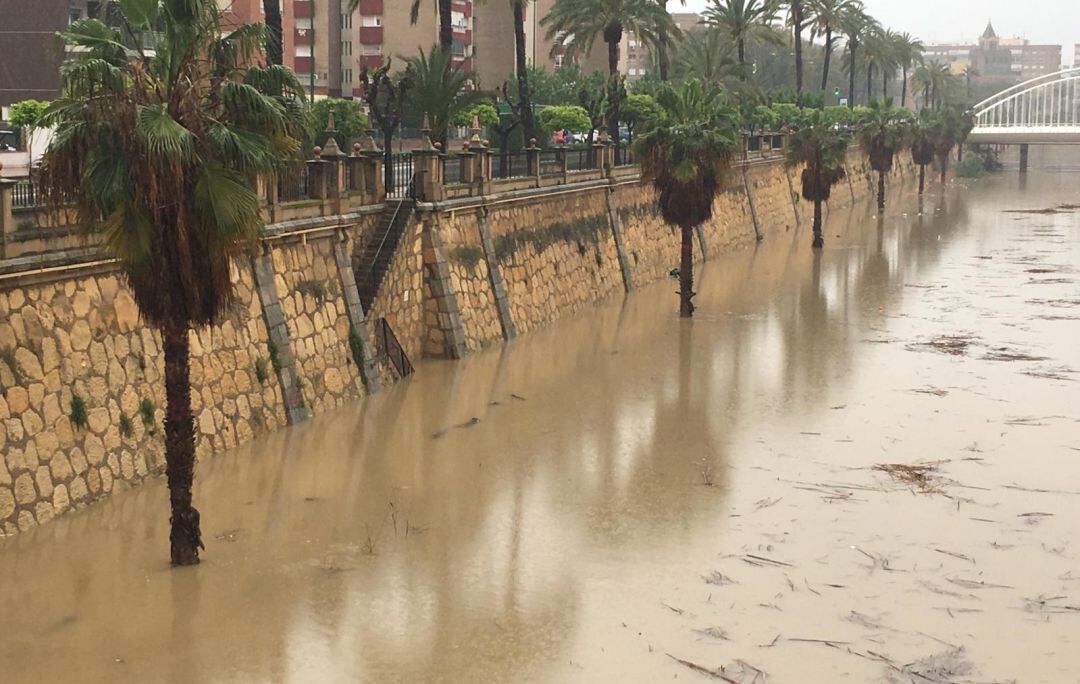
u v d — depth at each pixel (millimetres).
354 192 36938
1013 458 29719
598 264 52156
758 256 69500
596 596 21562
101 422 25188
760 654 19438
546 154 50688
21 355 23375
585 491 27109
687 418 33250
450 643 19672
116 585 21422
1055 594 21797
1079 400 35344
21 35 50750
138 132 19031
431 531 24562
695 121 46375
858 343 43812
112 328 25953
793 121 86688
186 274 20203
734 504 26359
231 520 24797
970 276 61562
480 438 31094
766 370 39250
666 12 62500
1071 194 118688
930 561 23250
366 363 35031
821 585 22109
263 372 30531
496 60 97000
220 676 18406
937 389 36688
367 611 20812
